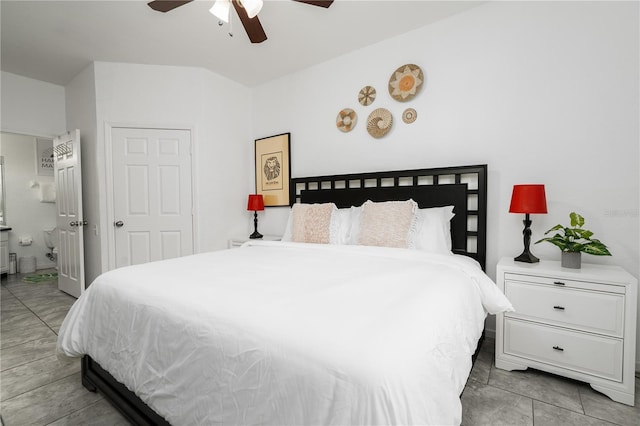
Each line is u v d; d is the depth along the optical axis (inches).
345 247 88.5
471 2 90.4
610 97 76.1
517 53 87.3
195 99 133.6
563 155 82.0
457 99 96.8
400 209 90.3
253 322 37.4
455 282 57.9
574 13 79.6
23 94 136.9
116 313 53.8
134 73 128.2
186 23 99.2
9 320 108.3
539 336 70.6
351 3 89.9
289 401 30.0
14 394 65.8
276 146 143.2
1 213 182.2
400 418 26.3
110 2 88.4
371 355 29.5
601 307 64.1
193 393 38.7
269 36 107.5
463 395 64.8
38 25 99.4
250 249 95.9
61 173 140.7
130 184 129.8
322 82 127.4
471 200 95.4
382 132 110.5
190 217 135.3
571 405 61.4
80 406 61.8
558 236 75.4
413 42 104.1
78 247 129.7
